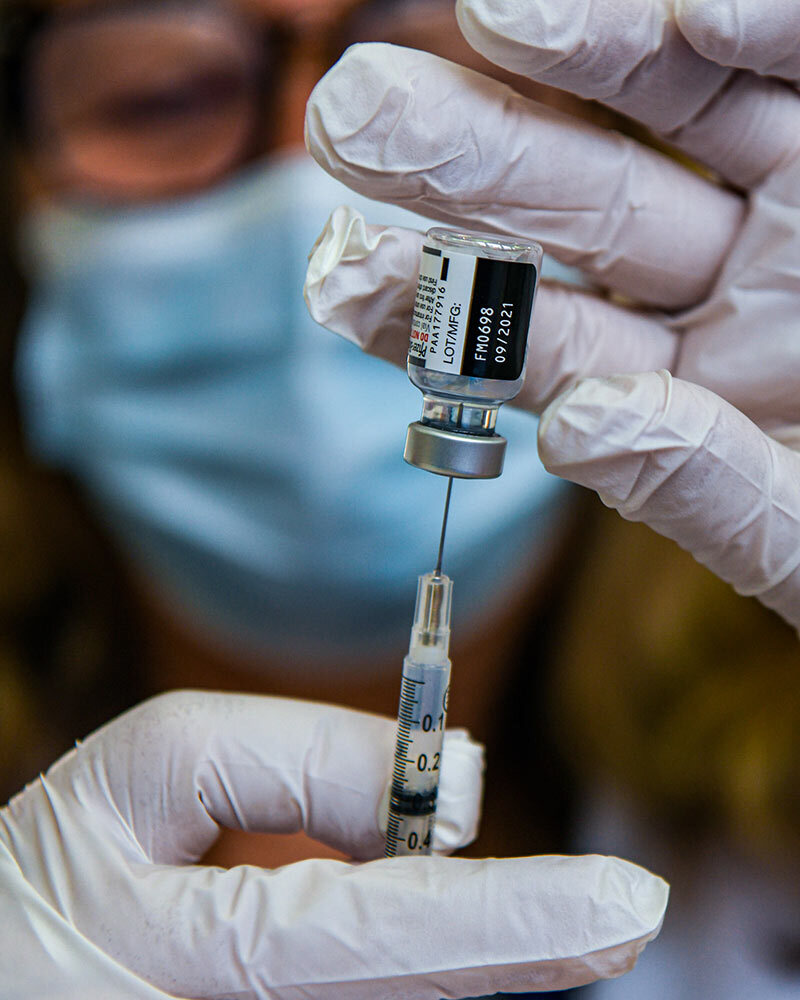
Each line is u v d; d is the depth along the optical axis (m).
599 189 0.24
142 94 0.35
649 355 0.25
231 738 0.26
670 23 0.23
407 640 0.38
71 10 0.35
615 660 0.40
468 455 0.23
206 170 0.36
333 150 0.23
